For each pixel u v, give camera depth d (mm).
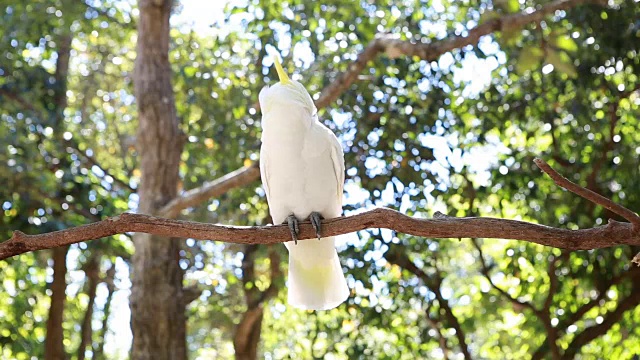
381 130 9977
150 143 9719
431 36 10062
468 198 10258
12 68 11734
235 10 9781
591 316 11938
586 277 10500
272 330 13484
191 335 16359
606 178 10383
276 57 4812
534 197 10125
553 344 10133
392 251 9883
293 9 9812
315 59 9930
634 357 11273
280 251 10359
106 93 14062
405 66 9891
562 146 10742
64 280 12734
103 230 4012
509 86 10391
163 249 9555
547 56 7969
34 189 10805
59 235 4020
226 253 12664
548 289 11023
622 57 9602
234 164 10625
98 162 13883
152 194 9594
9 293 13375
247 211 11062
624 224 3799
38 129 11617
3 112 11461
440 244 11078
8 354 13609
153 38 9945
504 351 12805
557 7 8672
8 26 11156
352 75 9023
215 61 10719
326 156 4730
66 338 15469
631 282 10586
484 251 12484
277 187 4734
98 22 12531
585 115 9914
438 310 10875
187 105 11016
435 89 9820
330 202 4797
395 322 11789
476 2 10258
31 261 13180
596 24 9477
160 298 9422
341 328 11438
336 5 9805
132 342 9430
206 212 11094
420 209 10180
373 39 9344
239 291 12773
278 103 4648
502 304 12039
